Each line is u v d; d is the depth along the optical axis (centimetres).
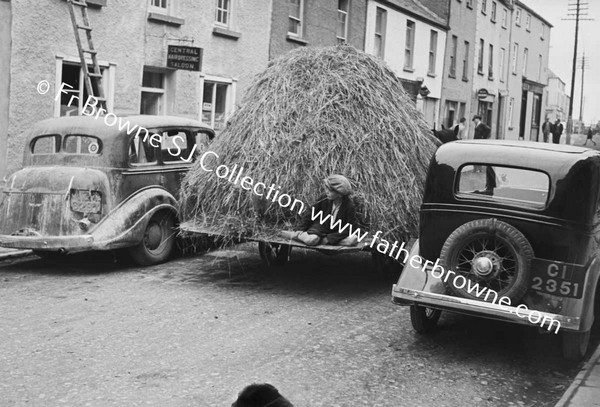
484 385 542
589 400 493
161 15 1466
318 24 2086
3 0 1146
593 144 4556
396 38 2628
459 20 3316
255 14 1786
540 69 5050
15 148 1189
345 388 519
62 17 1252
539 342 662
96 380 512
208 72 1636
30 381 504
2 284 809
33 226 878
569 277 565
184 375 529
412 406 491
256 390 199
